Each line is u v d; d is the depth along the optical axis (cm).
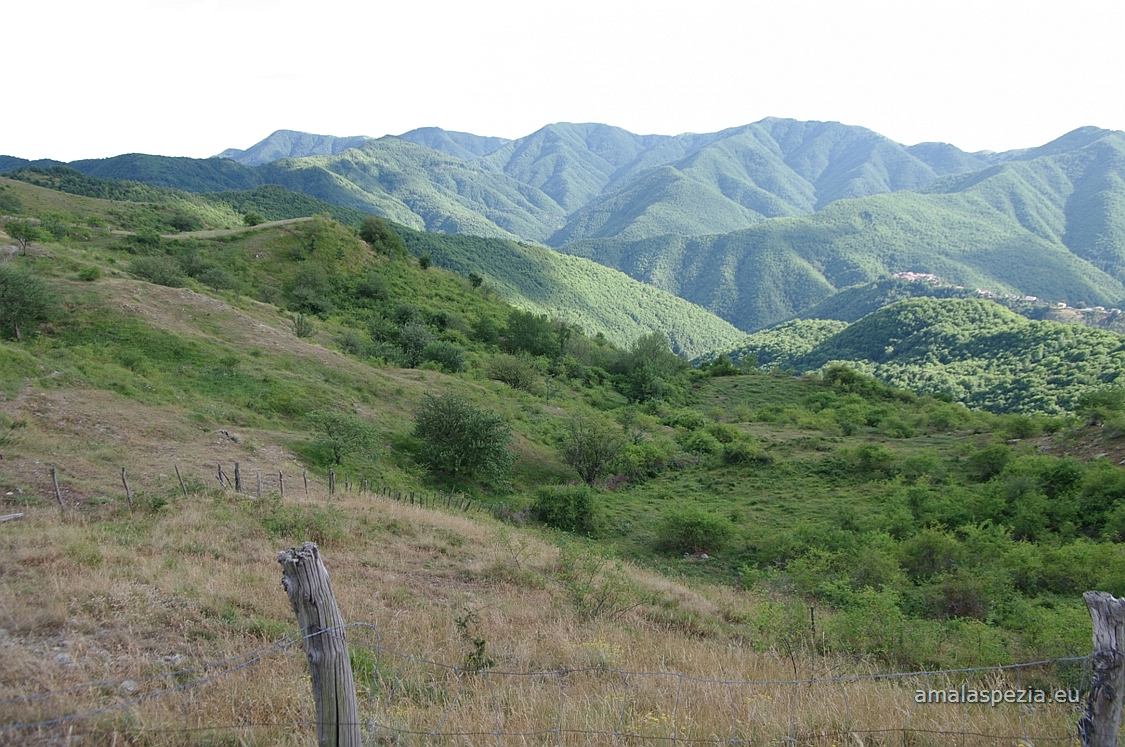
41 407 2441
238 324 4622
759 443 5238
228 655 869
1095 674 520
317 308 7594
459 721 711
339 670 480
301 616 479
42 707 639
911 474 4088
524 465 4172
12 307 3497
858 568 2278
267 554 1471
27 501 1639
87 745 590
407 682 862
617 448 4325
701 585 2389
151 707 682
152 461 2255
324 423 3178
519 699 779
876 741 711
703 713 775
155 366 3534
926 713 789
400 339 6488
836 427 6228
